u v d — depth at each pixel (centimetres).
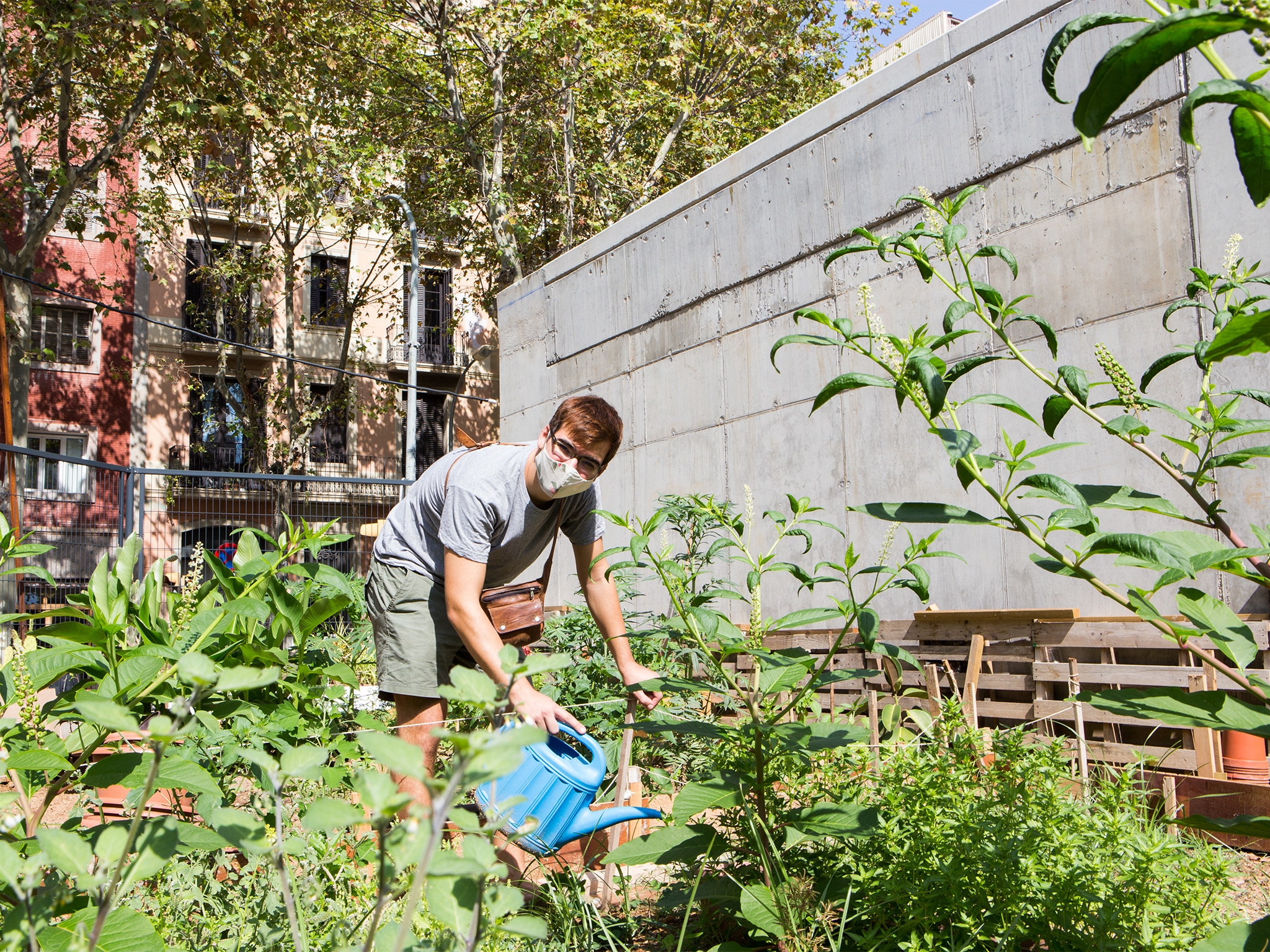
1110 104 96
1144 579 423
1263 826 122
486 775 68
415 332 1645
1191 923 180
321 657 311
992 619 461
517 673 78
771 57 1853
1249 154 100
